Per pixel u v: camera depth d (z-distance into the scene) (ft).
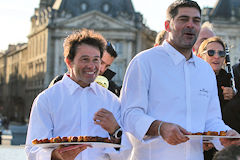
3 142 124.98
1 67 477.77
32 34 352.49
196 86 17.95
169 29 18.48
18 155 43.88
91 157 18.63
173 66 17.88
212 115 18.70
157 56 17.99
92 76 18.65
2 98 458.50
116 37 313.94
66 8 315.37
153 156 17.54
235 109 23.50
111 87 27.48
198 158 17.90
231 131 17.37
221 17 312.09
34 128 18.38
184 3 17.65
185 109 17.66
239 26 309.83
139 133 16.70
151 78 17.76
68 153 16.97
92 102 18.98
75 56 18.54
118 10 319.68
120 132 18.24
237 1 315.17
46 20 321.32
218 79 25.26
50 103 18.62
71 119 18.63
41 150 17.35
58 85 19.07
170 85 17.69
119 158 18.56
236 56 308.81
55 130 18.63
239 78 25.57
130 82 17.88
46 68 314.55
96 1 320.29
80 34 18.80
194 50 29.14
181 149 17.47
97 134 18.85
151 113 17.78
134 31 314.14
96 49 18.57
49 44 314.55
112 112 19.35
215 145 18.21
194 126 17.76
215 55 24.68
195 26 17.69
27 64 368.68
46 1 344.69
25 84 372.58
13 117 386.73
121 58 313.53
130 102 17.71
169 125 16.07
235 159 13.23
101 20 312.50
